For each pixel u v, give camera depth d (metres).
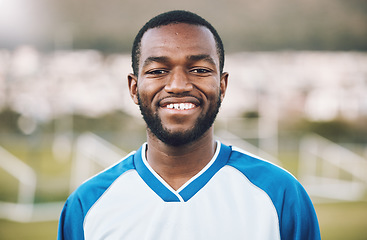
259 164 1.36
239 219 1.24
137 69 1.33
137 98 1.33
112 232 1.27
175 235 1.24
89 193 1.36
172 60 1.21
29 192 5.54
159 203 1.29
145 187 1.32
